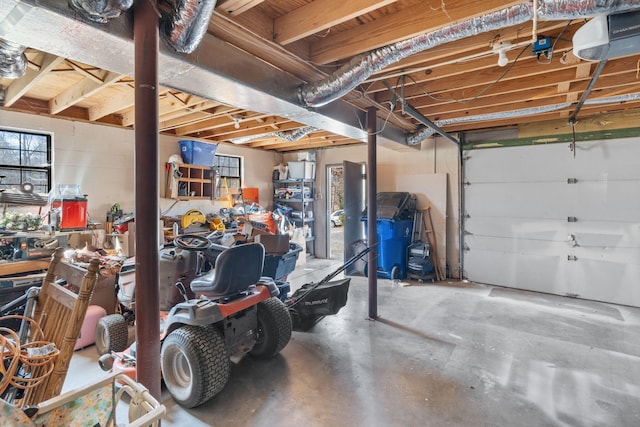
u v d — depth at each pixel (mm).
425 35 2027
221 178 6164
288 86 2695
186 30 1598
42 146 4203
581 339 3238
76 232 3732
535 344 3125
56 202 3693
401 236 5535
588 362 2785
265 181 7301
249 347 2693
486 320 3740
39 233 3438
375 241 3773
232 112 4148
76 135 4438
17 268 3236
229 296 2430
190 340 2170
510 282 5125
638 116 4238
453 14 1966
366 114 3861
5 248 3340
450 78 3201
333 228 12508
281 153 7715
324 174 7238
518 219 5059
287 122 4938
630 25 1705
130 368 2322
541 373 2617
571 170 4660
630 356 2887
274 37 2238
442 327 3539
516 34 2229
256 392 2375
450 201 5664
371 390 2396
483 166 5336
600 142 4465
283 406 2221
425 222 5844
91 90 3281
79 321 1354
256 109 2926
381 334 3359
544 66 2779
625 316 3885
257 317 2799
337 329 3486
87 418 1098
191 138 5637
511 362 2789
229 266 2266
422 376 2578
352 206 6094
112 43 1633
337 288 3441
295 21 2141
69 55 1781
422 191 5863
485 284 5305
